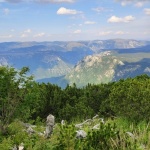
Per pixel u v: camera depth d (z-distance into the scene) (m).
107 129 8.01
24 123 16.22
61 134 7.95
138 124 15.81
